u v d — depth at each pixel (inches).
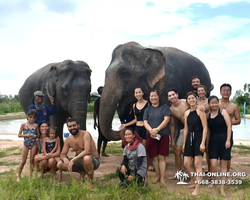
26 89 330.0
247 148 370.9
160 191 180.2
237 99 1644.9
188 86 312.0
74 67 271.7
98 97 299.4
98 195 167.5
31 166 216.8
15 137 527.5
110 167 261.0
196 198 169.9
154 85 260.2
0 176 223.5
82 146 198.2
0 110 1280.8
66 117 297.4
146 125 205.5
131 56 263.3
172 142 220.7
